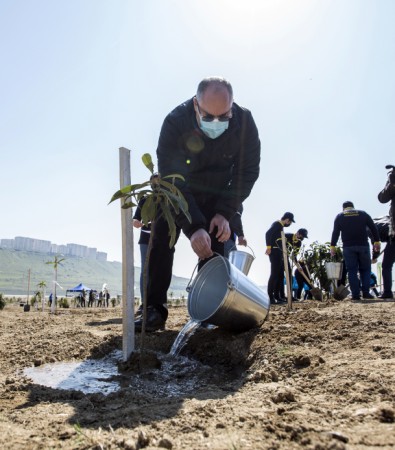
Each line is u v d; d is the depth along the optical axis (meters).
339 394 1.78
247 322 3.28
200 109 3.21
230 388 2.26
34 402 2.04
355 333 2.90
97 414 1.78
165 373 2.76
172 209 3.49
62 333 4.03
